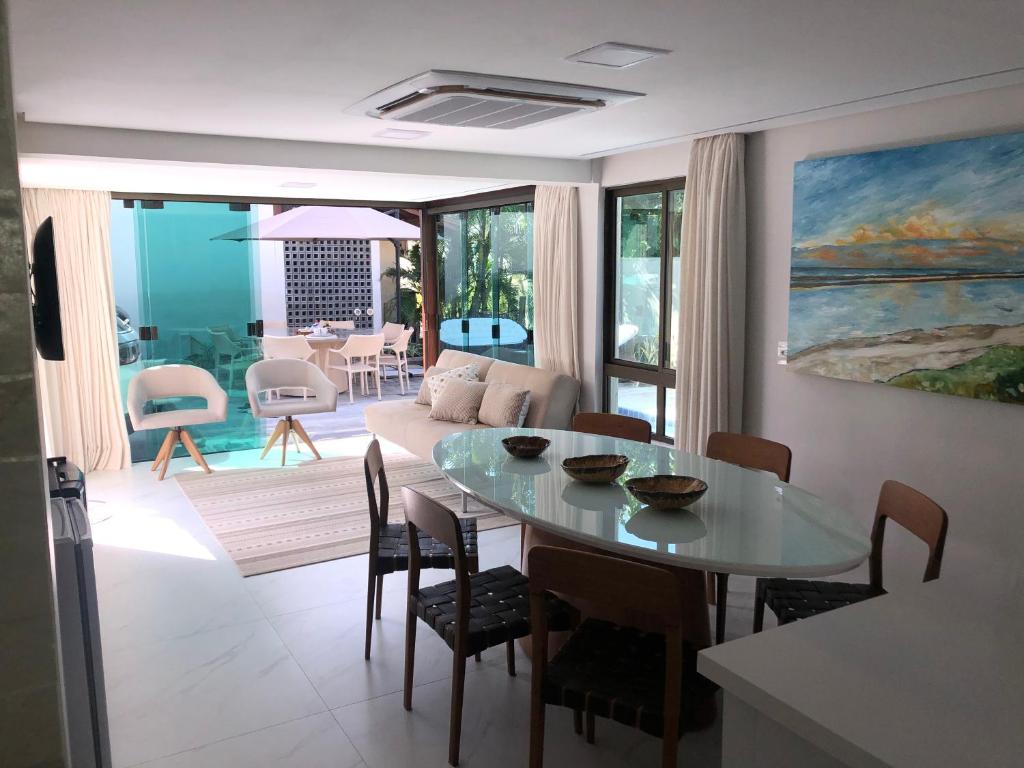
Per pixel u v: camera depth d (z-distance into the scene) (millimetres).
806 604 2750
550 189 6160
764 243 4500
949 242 3490
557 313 6227
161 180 5965
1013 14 2342
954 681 1270
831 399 4191
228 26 2404
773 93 3406
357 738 2764
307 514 5250
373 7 2232
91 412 6586
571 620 2736
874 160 3775
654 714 2057
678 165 5070
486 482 3109
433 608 2750
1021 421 3357
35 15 2275
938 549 2479
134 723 2863
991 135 3334
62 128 4031
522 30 2467
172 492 5859
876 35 2547
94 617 2303
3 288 812
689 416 4891
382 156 4930
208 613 3787
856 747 1090
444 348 8312
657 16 2344
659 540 2445
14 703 864
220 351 7180
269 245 8570
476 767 2602
